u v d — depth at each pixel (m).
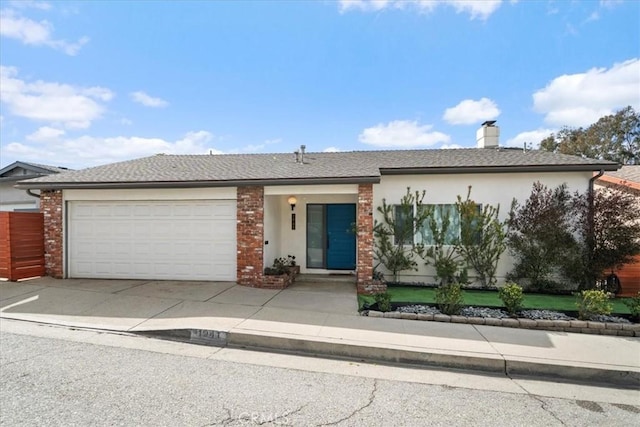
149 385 3.66
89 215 9.35
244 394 3.52
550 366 4.37
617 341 5.32
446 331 5.57
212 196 8.83
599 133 28.39
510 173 9.24
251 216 8.59
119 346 4.89
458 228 9.45
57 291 7.77
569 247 8.40
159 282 8.82
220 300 7.18
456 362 4.55
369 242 8.22
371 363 4.61
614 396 3.81
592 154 28.34
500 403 3.53
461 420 3.13
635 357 4.63
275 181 8.23
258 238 8.57
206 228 8.97
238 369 4.21
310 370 4.27
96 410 3.10
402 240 9.61
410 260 9.50
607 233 8.16
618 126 27.39
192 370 4.12
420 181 9.56
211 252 8.96
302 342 4.97
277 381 3.89
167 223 9.10
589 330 5.85
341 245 10.55
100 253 9.32
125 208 9.23
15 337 5.15
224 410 3.17
